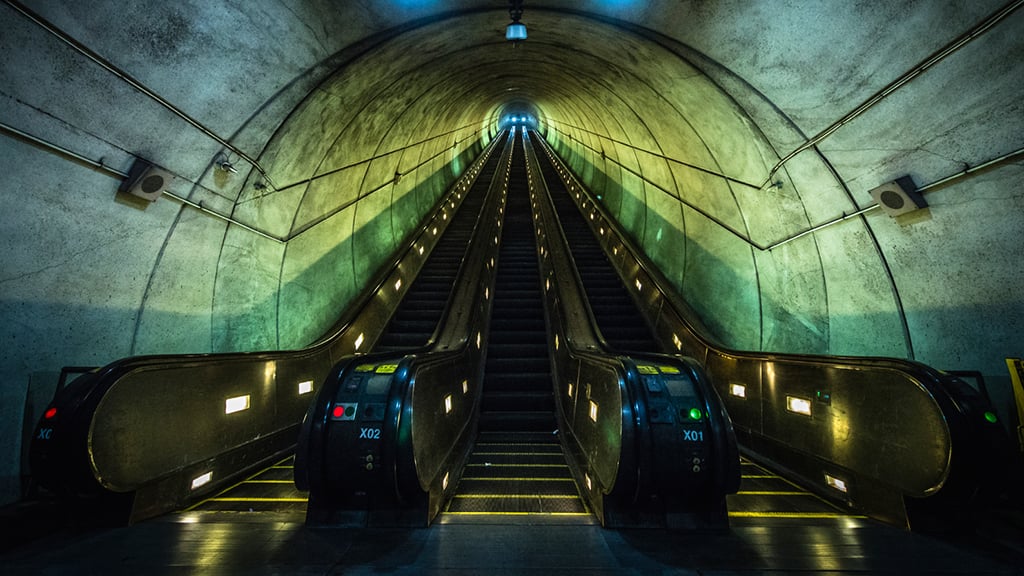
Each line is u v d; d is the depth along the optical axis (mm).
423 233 10438
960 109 3043
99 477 2768
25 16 2678
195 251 4551
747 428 4773
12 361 3174
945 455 2711
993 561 2518
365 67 5391
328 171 6414
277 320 5926
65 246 3406
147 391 3148
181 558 2512
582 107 11242
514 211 15758
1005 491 3207
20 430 3215
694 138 6383
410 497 3045
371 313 7344
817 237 4785
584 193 14094
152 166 3715
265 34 3877
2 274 3088
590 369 4273
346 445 2941
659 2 4332
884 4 2990
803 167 4574
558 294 7535
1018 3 2471
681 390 3162
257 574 2350
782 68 3980
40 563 2434
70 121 3162
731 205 6246
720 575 2363
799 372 4000
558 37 6371
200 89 3807
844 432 3453
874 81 3410
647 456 2863
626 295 9125
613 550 2621
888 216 3904
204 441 3643
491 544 2691
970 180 3207
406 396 3074
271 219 5566
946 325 3648
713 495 2936
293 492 3744
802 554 2590
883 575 2377
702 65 4801
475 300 7211
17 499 3197
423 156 11070
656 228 9242
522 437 5445
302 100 4922
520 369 6984
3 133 2902
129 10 3031
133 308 4008
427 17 5004
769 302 5727
